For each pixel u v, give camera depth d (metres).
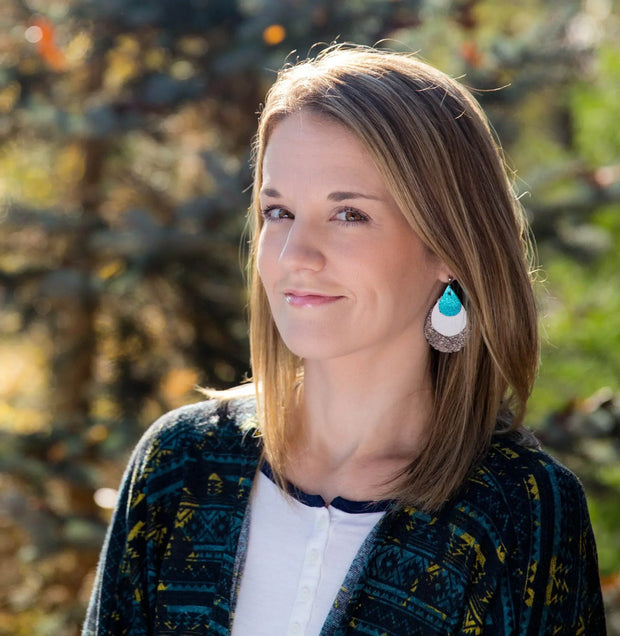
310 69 1.88
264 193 1.89
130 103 4.78
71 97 5.21
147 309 5.36
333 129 1.80
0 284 5.03
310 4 4.41
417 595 1.79
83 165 5.57
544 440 4.20
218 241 4.59
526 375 1.96
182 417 2.11
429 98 1.83
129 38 4.98
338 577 1.85
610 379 7.36
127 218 4.58
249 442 2.04
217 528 1.96
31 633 4.89
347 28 4.50
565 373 7.33
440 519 1.83
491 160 1.90
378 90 1.80
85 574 5.05
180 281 4.88
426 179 1.80
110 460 4.67
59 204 5.50
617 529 7.09
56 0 5.02
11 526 4.80
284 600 1.88
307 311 1.83
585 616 1.92
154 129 5.10
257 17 4.46
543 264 4.91
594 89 7.91
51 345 5.68
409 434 2.00
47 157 5.84
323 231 1.82
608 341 7.45
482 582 1.80
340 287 1.81
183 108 5.08
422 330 1.96
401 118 1.79
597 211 4.96
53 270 5.01
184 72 5.13
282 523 1.94
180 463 2.04
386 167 1.78
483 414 1.95
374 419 1.97
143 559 2.02
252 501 1.99
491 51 4.79
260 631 1.88
